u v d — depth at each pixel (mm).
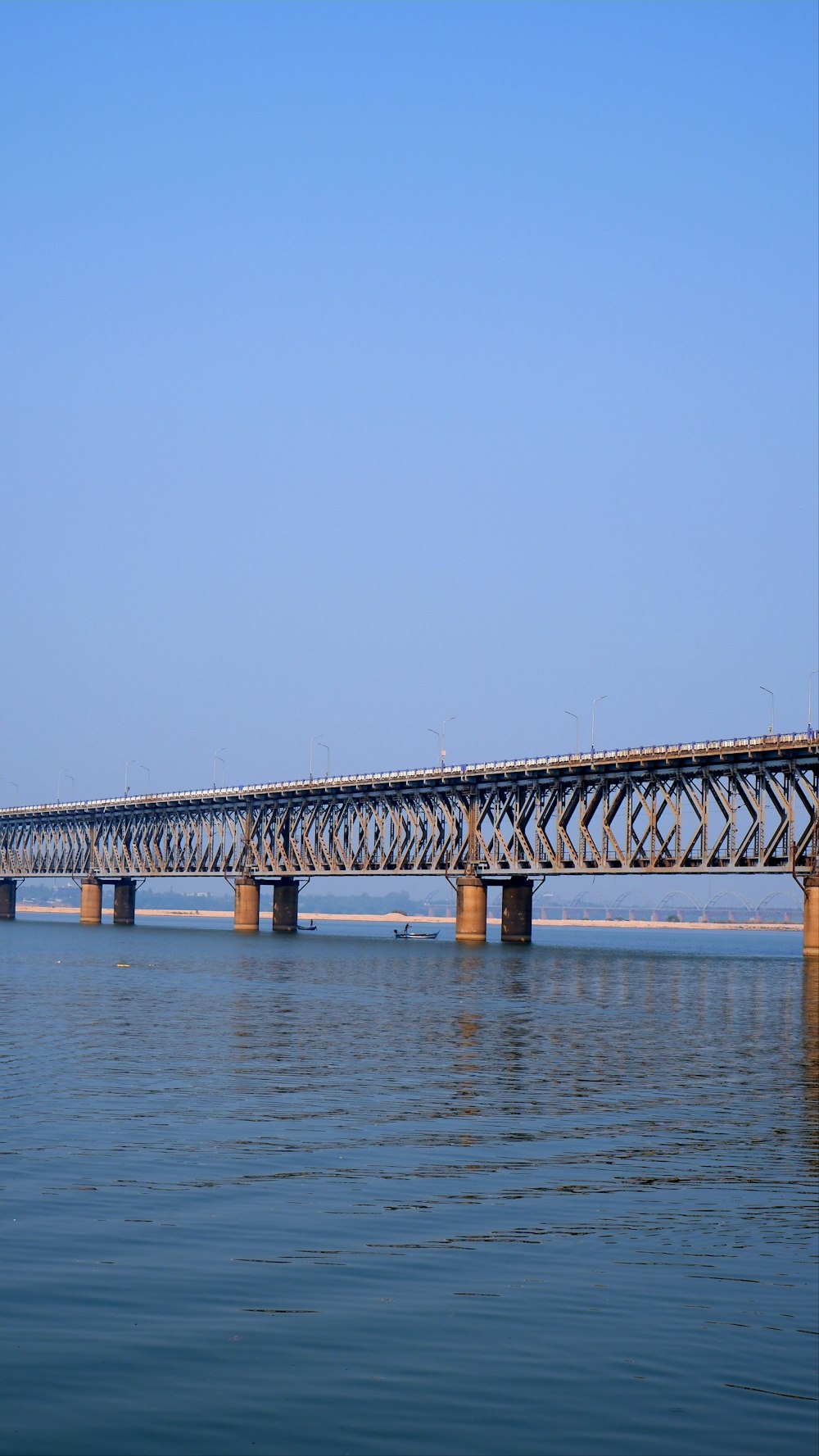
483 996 89125
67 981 95688
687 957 162750
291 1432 17047
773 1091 45812
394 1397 18047
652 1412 17703
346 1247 24312
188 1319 20531
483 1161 32094
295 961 128750
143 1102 40156
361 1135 35312
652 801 133250
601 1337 20109
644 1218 26828
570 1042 61094
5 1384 18188
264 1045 57094
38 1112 37938
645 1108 41406
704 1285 22547
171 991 88000
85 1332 19938
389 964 127938
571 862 143250
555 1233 25516
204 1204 27094
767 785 123125
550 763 142375
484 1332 20219
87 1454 16375
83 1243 24172
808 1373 18938
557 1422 17406
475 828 158000
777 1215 27172
